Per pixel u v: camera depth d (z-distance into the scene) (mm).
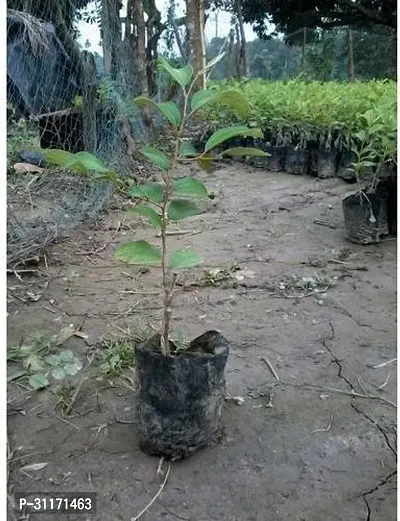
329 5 12438
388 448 1874
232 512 1606
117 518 1587
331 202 4992
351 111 5621
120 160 5328
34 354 2367
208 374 1736
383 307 2938
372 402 2129
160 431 1765
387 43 11430
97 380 2252
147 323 2762
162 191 1724
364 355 2469
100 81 5219
